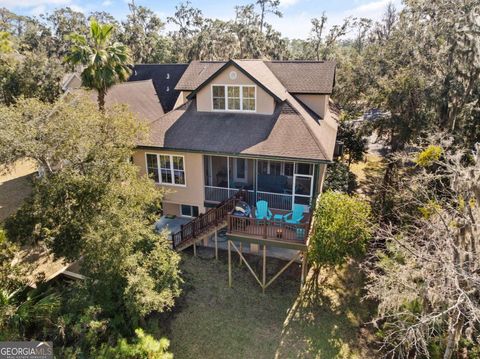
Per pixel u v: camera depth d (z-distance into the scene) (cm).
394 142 2038
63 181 1177
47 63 3064
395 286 938
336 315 1274
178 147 1569
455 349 920
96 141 1301
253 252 1639
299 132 1498
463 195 891
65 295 1086
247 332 1200
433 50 2395
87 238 1045
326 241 1253
